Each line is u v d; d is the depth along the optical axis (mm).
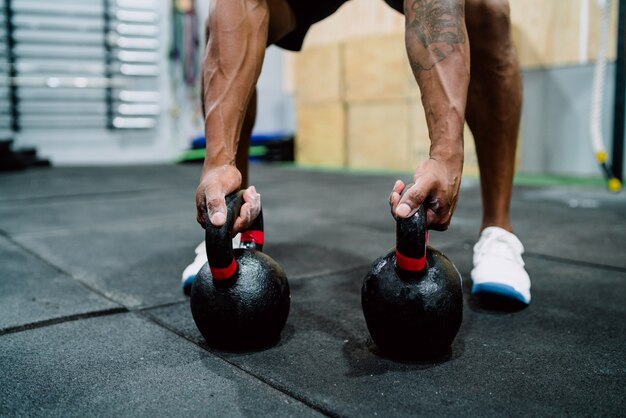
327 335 859
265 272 777
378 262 747
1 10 5055
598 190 2840
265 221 2027
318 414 611
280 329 809
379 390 665
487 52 961
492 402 634
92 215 2207
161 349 811
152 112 5652
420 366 738
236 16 812
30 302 1050
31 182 3537
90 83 5332
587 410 615
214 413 615
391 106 4113
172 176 3969
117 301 1057
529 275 1231
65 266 1356
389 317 710
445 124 716
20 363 762
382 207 2393
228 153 780
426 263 723
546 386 678
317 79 4590
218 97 796
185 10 5520
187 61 5605
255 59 829
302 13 1012
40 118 5297
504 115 1013
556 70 3516
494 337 851
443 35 745
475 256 1066
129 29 5480
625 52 2676
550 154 3625
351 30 4543
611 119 3295
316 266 1331
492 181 1075
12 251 1534
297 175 3926
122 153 5617
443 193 677
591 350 799
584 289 1121
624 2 2639
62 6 5250
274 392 666
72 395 662
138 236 1755
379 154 4258
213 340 788
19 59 5188
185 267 1340
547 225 1886
